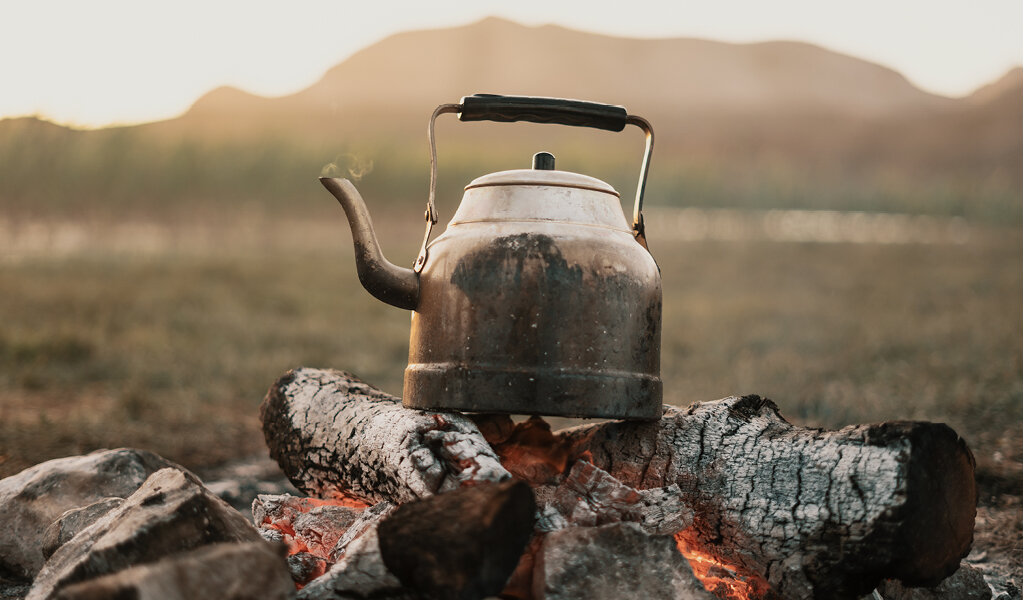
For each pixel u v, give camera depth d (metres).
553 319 1.81
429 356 1.90
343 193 2.02
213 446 4.12
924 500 1.71
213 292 9.82
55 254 12.58
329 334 7.62
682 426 2.03
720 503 1.91
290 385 2.44
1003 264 12.14
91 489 2.43
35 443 3.86
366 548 1.61
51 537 2.14
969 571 2.15
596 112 2.09
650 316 1.92
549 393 1.79
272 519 2.17
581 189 1.95
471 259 1.86
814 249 14.50
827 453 1.83
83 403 5.02
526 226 1.87
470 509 1.57
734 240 16.20
